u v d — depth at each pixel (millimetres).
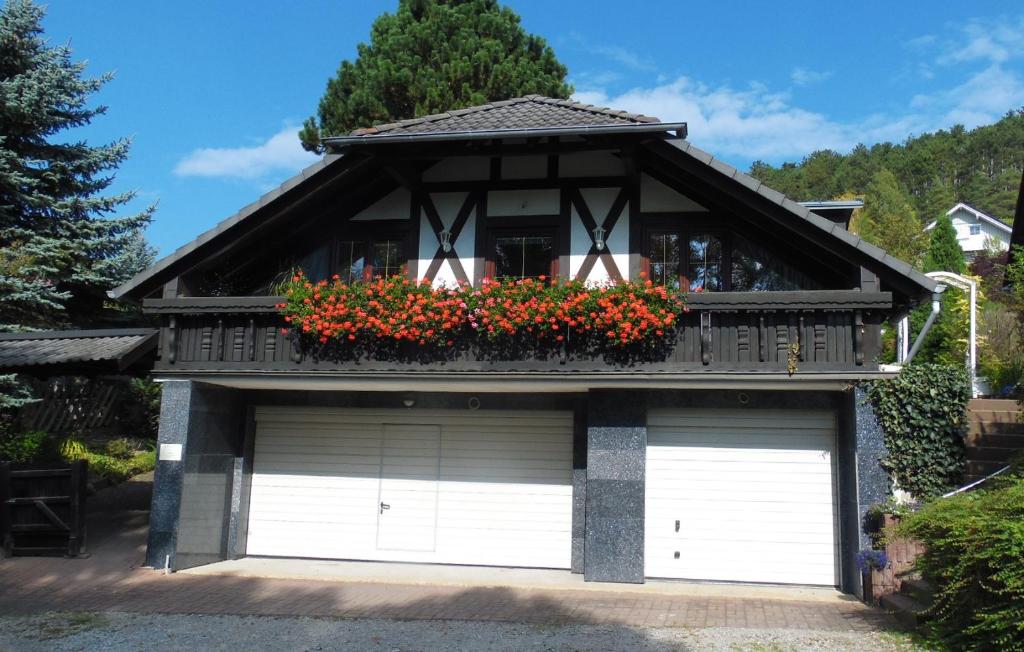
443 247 12047
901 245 35125
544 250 11891
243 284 12688
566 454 12125
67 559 11789
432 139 10617
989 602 6801
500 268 11938
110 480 17578
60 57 20312
